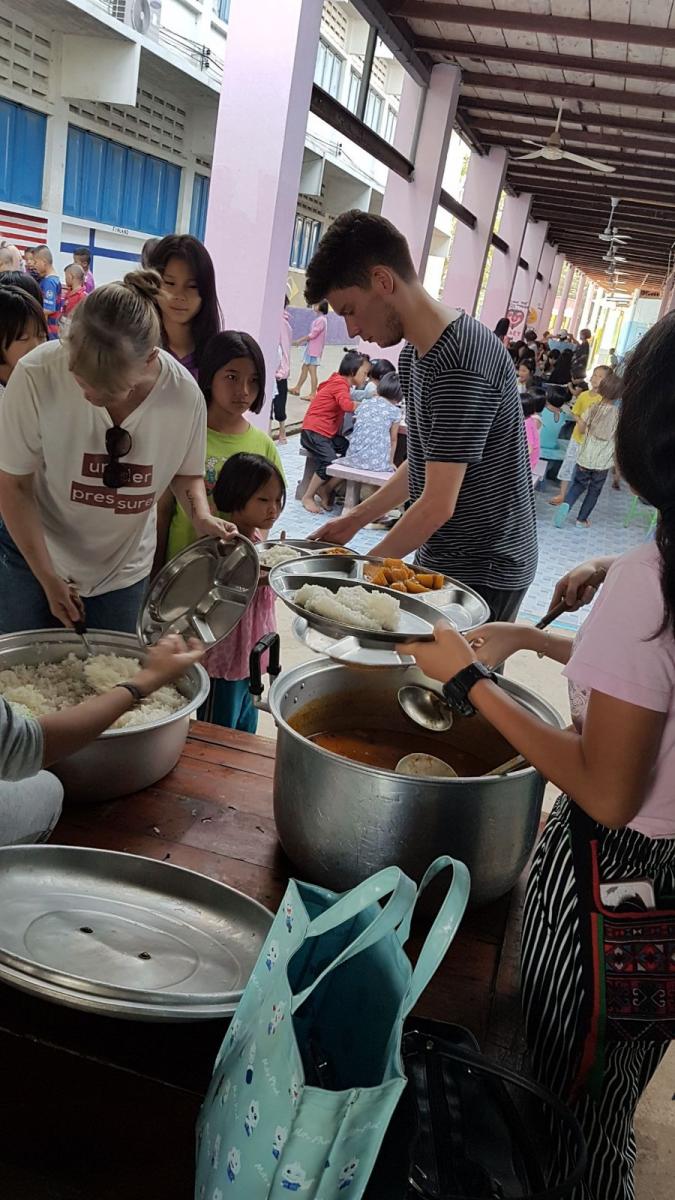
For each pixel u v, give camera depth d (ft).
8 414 6.68
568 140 34.35
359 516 8.09
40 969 3.48
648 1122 5.83
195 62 37.06
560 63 24.68
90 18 29.81
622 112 29.55
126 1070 3.72
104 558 7.70
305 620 5.20
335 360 54.95
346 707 5.91
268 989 3.00
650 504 3.37
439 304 7.00
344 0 20.62
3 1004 3.98
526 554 7.80
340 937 3.47
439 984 4.51
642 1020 3.78
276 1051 2.74
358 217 6.73
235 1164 2.79
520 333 61.62
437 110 27.94
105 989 3.42
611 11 20.71
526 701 5.38
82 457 6.99
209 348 9.11
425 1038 3.69
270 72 15.43
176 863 5.01
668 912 3.76
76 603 6.94
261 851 5.24
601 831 3.84
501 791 4.51
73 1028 3.89
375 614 5.11
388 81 56.80
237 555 6.17
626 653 3.31
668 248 62.69
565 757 3.66
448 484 6.83
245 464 8.57
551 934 4.02
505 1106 3.73
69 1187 3.63
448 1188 3.30
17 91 31.55
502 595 7.80
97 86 32.96
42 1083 3.78
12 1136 3.78
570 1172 3.69
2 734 4.07
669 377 3.14
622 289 124.47
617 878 3.80
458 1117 3.56
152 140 40.14
